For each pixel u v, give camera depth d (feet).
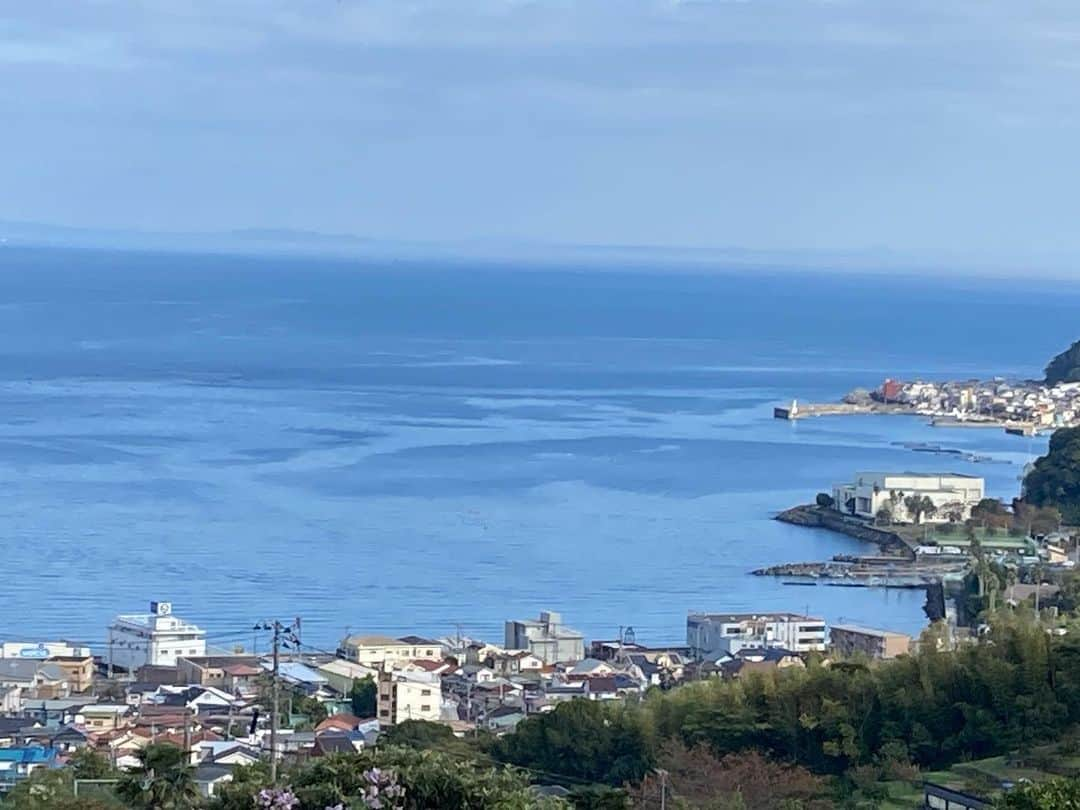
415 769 91.61
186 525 428.15
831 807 176.65
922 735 194.80
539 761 192.54
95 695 251.39
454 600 359.46
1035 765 184.34
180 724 221.87
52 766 182.91
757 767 183.52
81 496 466.70
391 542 420.77
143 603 339.16
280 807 88.48
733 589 389.80
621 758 190.19
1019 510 463.42
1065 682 199.00
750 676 208.03
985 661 202.08
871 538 459.32
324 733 213.46
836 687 202.18
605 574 398.62
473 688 265.54
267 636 309.22
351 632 323.57
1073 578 346.33
